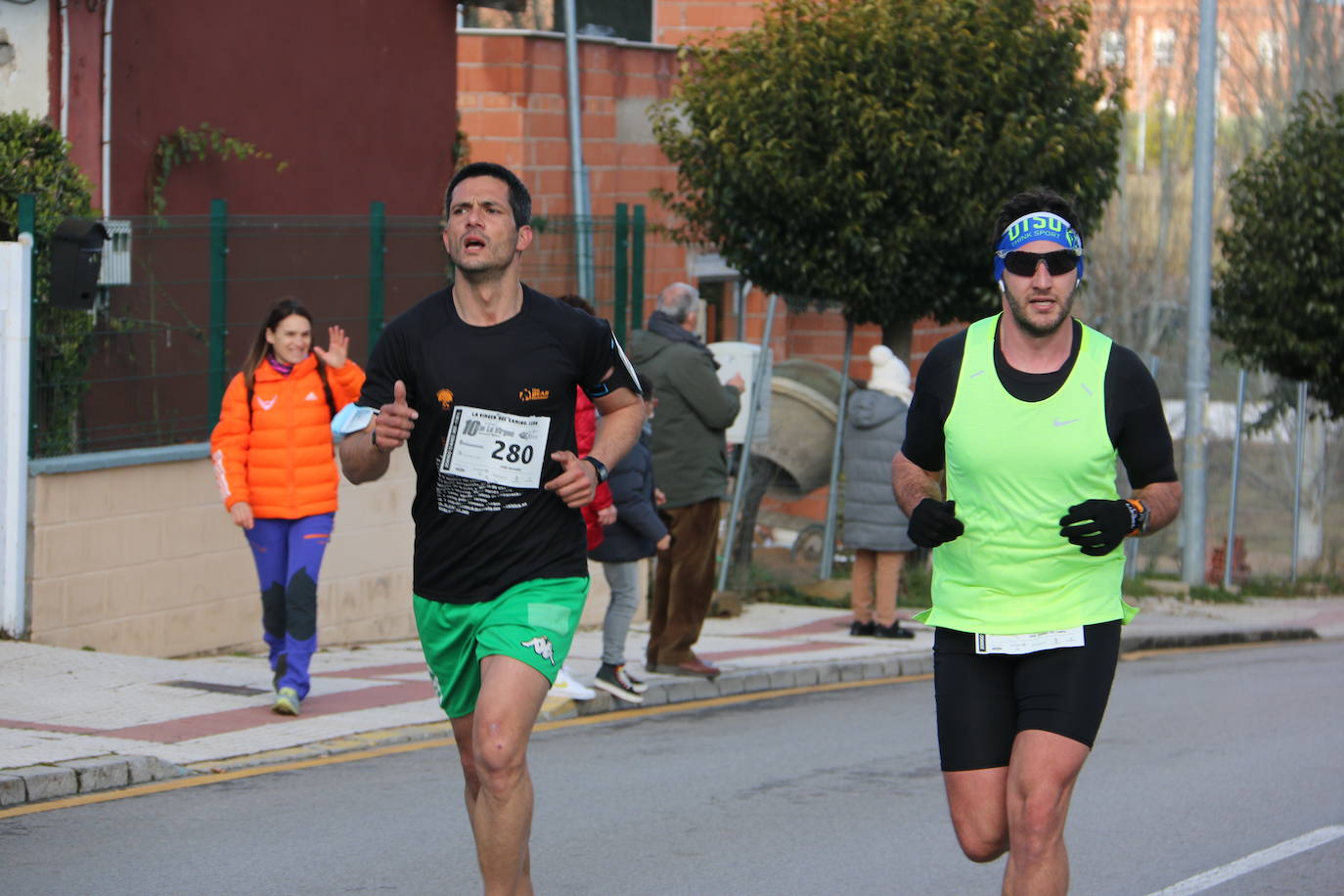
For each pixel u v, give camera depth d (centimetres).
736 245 2456
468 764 796
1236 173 3353
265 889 920
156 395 1695
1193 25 5462
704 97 2405
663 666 1661
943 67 2284
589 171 2884
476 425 746
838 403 2514
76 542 1588
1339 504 4447
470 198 744
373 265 1958
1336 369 3334
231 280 1778
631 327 2214
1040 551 698
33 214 1551
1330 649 2503
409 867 972
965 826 708
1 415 1538
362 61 2136
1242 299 3350
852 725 1513
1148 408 704
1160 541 3503
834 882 976
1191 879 1007
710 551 1639
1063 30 2384
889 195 2314
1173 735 1527
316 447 1365
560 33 2825
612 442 779
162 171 1848
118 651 1634
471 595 752
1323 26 4869
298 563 1365
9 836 1016
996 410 704
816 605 2439
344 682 1574
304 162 2053
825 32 2311
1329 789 1278
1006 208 714
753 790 1218
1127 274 5212
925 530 701
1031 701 696
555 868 996
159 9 1845
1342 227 3175
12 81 1719
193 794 1136
